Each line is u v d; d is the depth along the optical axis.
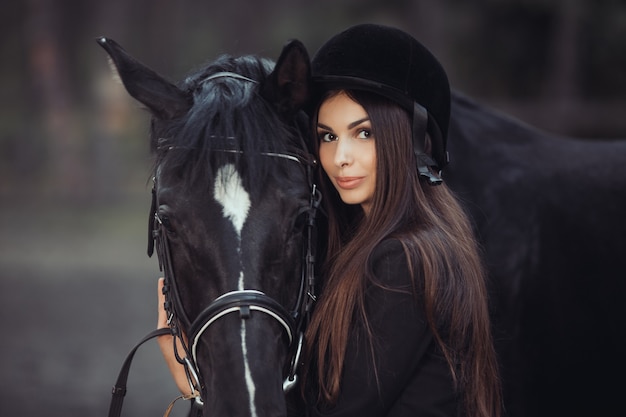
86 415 5.14
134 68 2.10
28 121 20.98
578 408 3.04
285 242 1.93
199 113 1.95
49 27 20.39
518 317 2.84
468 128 3.07
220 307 1.84
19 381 5.99
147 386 5.93
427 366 2.05
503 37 18.75
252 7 21.84
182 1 21.72
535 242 2.91
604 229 3.05
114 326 7.93
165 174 1.96
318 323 2.08
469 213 2.75
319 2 21.41
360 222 2.25
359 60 2.10
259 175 1.90
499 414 2.13
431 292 1.98
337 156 2.11
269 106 2.05
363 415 2.00
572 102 17.34
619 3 17.70
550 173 3.09
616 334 3.01
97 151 18.47
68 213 16.55
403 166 2.09
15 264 11.66
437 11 18.50
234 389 1.79
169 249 1.99
